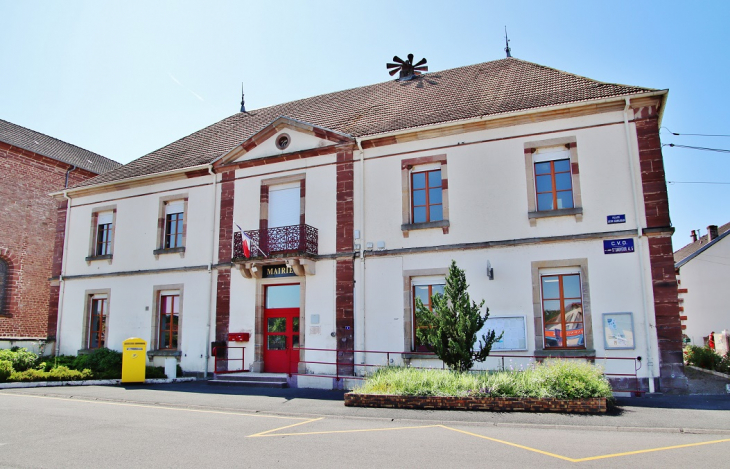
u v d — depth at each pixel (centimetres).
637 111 1455
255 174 1877
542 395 1065
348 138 1723
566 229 1469
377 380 1240
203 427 927
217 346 1781
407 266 1608
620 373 1362
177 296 1955
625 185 1434
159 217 2027
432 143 1641
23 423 952
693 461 689
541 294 1478
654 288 1370
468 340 1250
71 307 2148
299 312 1728
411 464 675
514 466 665
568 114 1507
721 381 1552
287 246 1706
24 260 2647
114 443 795
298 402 1228
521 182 1527
